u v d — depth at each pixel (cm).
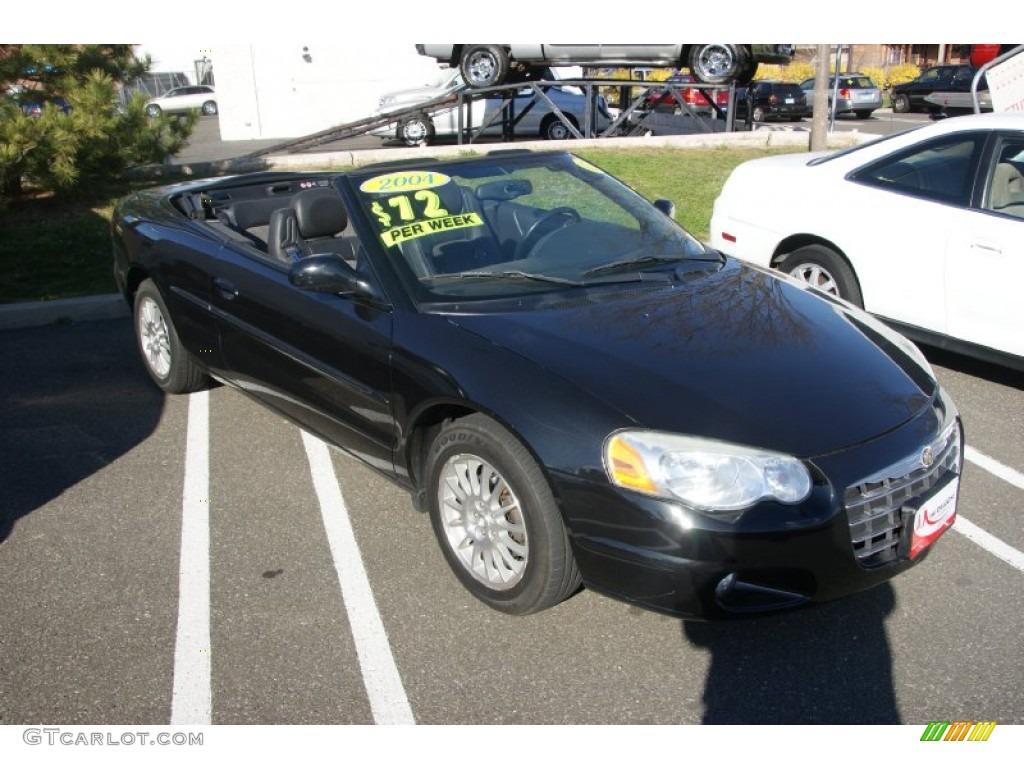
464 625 325
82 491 428
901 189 545
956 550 368
